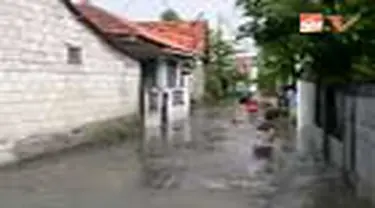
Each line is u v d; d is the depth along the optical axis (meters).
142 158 15.88
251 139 21.50
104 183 11.97
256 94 54.78
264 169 14.13
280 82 19.11
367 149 10.23
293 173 13.53
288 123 29.05
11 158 14.33
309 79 19.70
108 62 21.47
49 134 16.62
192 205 9.94
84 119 19.14
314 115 19.08
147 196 10.68
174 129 25.58
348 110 12.56
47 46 16.64
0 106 14.13
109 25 28.28
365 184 10.34
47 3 16.58
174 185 11.84
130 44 27.31
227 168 14.24
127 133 22.31
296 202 10.30
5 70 14.40
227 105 46.81
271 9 14.96
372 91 9.88
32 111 15.71
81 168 13.94
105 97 21.12
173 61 32.38
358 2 12.98
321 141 17.16
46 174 13.01
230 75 55.25
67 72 17.95
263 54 17.02
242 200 10.39
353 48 14.30
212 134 23.31
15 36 14.88
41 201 10.17
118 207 9.73
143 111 26.61
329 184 12.01
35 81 15.91
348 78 14.84
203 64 48.75
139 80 25.31
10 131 14.51
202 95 47.41
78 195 10.70
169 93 30.70
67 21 17.97
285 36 15.62
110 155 16.47
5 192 10.91
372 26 13.12
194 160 15.66
